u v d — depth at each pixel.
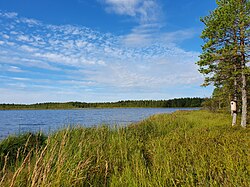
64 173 4.14
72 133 8.12
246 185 3.88
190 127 14.97
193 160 5.55
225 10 13.23
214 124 15.79
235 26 12.88
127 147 7.17
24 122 33.34
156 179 4.47
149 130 12.51
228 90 14.87
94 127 10.04
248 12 12.91
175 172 4.74
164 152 6.71
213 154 5.99
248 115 15.40
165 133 12.09
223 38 13.63
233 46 13.15
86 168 4.84
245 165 4.77
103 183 4.82
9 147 7.20
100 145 6.85
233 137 8.56
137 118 29.77
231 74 14.14
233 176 4.27
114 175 4.90
